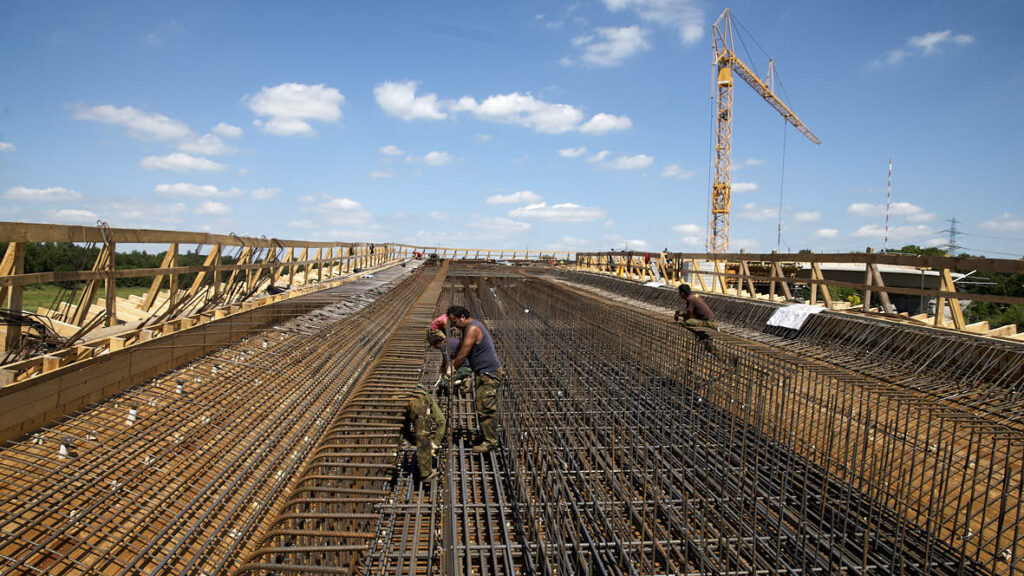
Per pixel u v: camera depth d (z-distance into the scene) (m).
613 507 4.22
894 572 3.71
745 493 4.66
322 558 3.24
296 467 4.44
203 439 4.25
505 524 4.11
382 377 5.91
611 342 8.49
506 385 6.88
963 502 4.45
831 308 9.35
